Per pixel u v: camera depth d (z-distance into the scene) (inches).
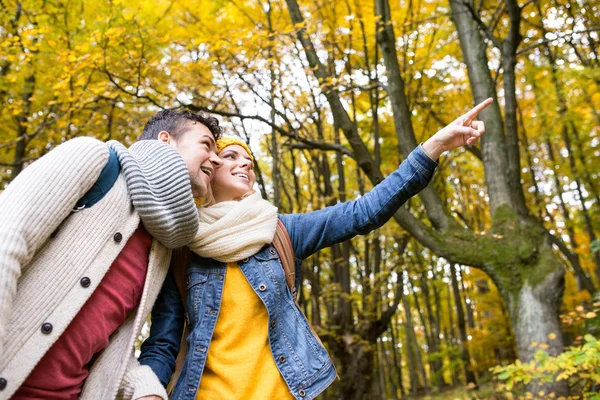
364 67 326.6
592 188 390.0
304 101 247.4
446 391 569.6
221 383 56.5
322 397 326.6
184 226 52.1
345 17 275.7
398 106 247.0
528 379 158.7
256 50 216.7
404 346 966.4
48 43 220.1
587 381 171.0
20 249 40.4
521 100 417.1
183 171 52.8
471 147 326.6
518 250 230.8
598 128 376.2
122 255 50.8
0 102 241.4
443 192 427.8
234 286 59.7
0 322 38.1
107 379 49.1
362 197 66.9
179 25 261.3
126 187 51.1
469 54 278.5
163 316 61.5
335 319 342.0
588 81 302.8
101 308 48.2
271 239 61.1
